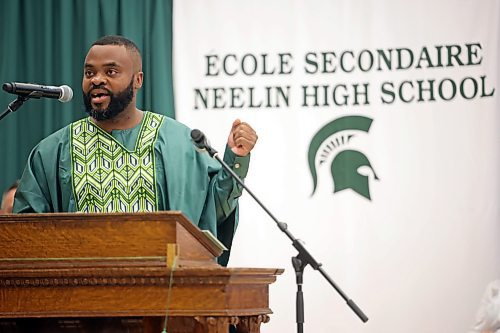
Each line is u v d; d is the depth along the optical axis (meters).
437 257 13.98
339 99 14.25
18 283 6.83
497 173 13.98
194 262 7.14
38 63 15.20
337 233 14.11
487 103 14.08
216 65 14.46
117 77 8.58
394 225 14.06
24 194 8.76
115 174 8.68
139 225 6.84
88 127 8.88
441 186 14.05
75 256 6.89
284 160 14.23
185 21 14.56
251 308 7.26
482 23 14.17
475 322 13.84
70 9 15.05
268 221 14.16
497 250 13.94
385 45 14.25
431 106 14.12
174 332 6.94
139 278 6.72
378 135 14.16
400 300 13.98
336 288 7.72
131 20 14.89
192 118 14.42
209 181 8.86
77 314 6.75
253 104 14.34
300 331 7.83
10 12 15.15
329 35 14.34
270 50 14.41
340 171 14.16
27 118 15.06
